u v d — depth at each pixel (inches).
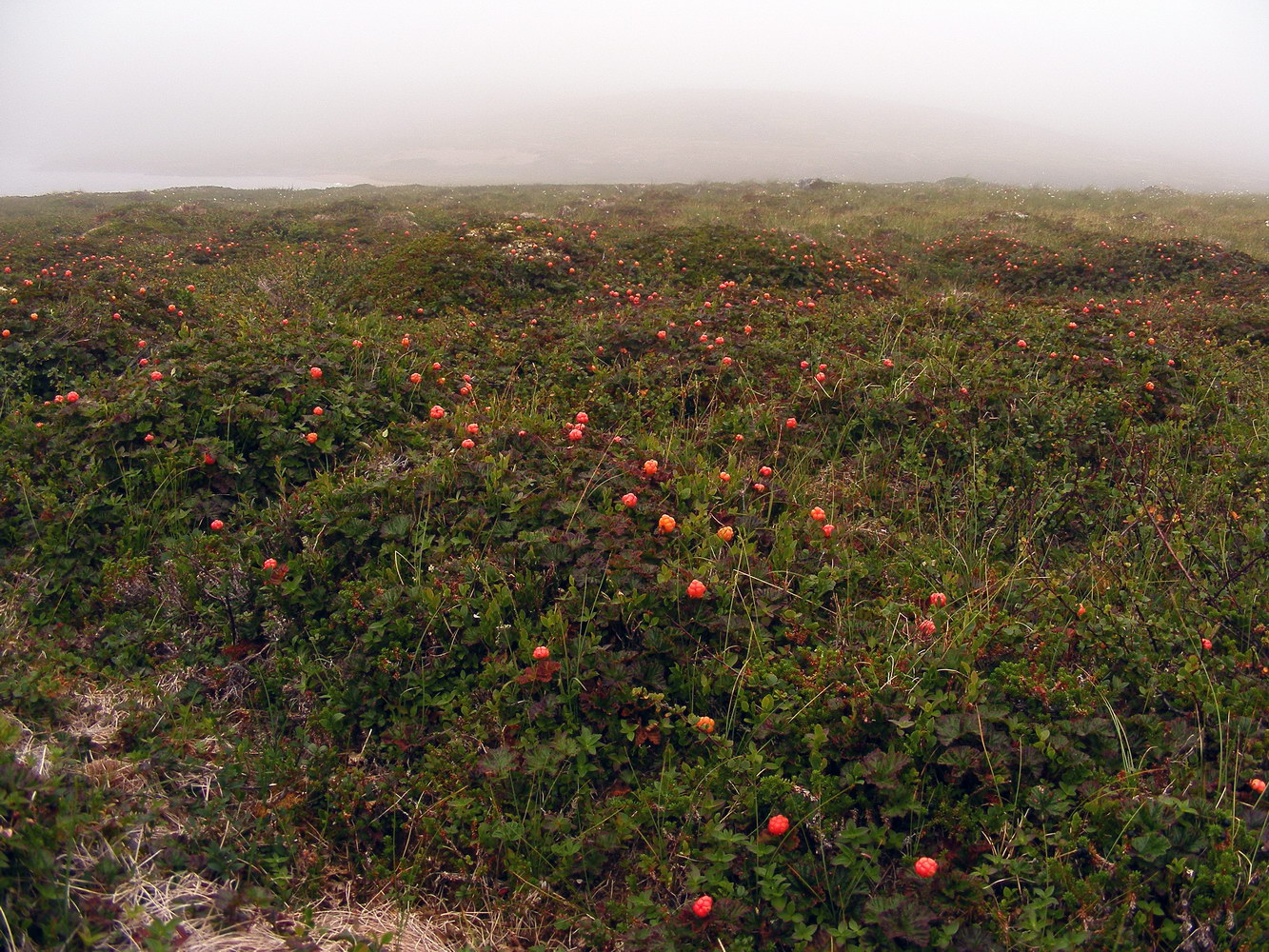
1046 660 137.9
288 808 117.0
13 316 272.5
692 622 139.5
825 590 153.1
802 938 95.5
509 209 1023.6
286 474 194.5
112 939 93.2
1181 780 113.1
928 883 99.3
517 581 150.6
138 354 263.9
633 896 105.0
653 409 247.9
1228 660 136.9
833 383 248.5
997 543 186.5
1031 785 113.0
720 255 501.7
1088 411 239.6
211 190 1494.8
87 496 176.7
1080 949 93.5
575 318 356.2
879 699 121.6
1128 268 593.9
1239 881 97.5
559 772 119.4
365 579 157.2
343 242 677.9
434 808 116.6
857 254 634.2
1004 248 645.9
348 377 238.1
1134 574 166.1
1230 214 939.3
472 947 102.6
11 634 148.2
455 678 136.0
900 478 221.0
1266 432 242.7
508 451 196.1
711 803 110.0
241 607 154.8
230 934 98.5
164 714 133.2
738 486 192.4
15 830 95.7
